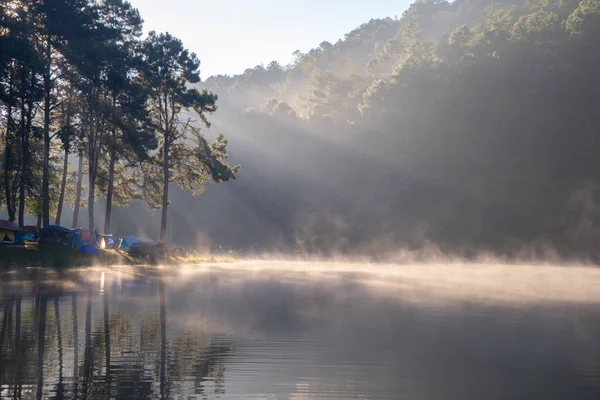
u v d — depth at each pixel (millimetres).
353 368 13141
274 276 43875
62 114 52906
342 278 42812
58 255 47188
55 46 48531
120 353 14391
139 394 11008
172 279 38188
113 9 57906
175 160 67062
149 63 63000
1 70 42156
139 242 58625
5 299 25250
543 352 14852
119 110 53469
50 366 13055
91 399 10695
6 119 51344
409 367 13172
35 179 59875
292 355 14320
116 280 36188
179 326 18453
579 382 12047
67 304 23672
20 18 45906
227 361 13695
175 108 65938
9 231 48562
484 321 19938
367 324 19219
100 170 64312
